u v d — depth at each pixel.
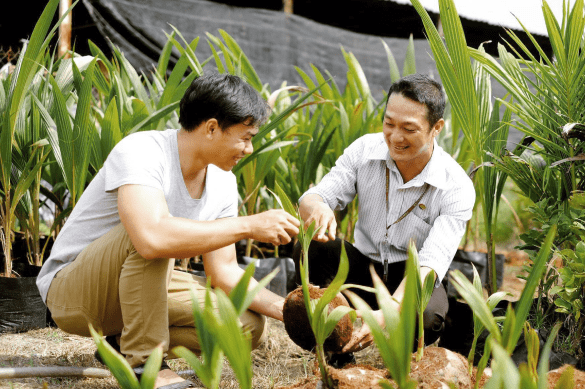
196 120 1.51
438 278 1.77
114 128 2.32
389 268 2.04
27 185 2.31
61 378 1.71
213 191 1.69
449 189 1.88
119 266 1.53
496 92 4.75
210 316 0.90
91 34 4.67
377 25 5.77
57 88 2.18
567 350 1.89
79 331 1.66
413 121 1.67
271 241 1.47
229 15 4.71
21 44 5.02
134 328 1.53
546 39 5.33
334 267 2.07
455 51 2.02
